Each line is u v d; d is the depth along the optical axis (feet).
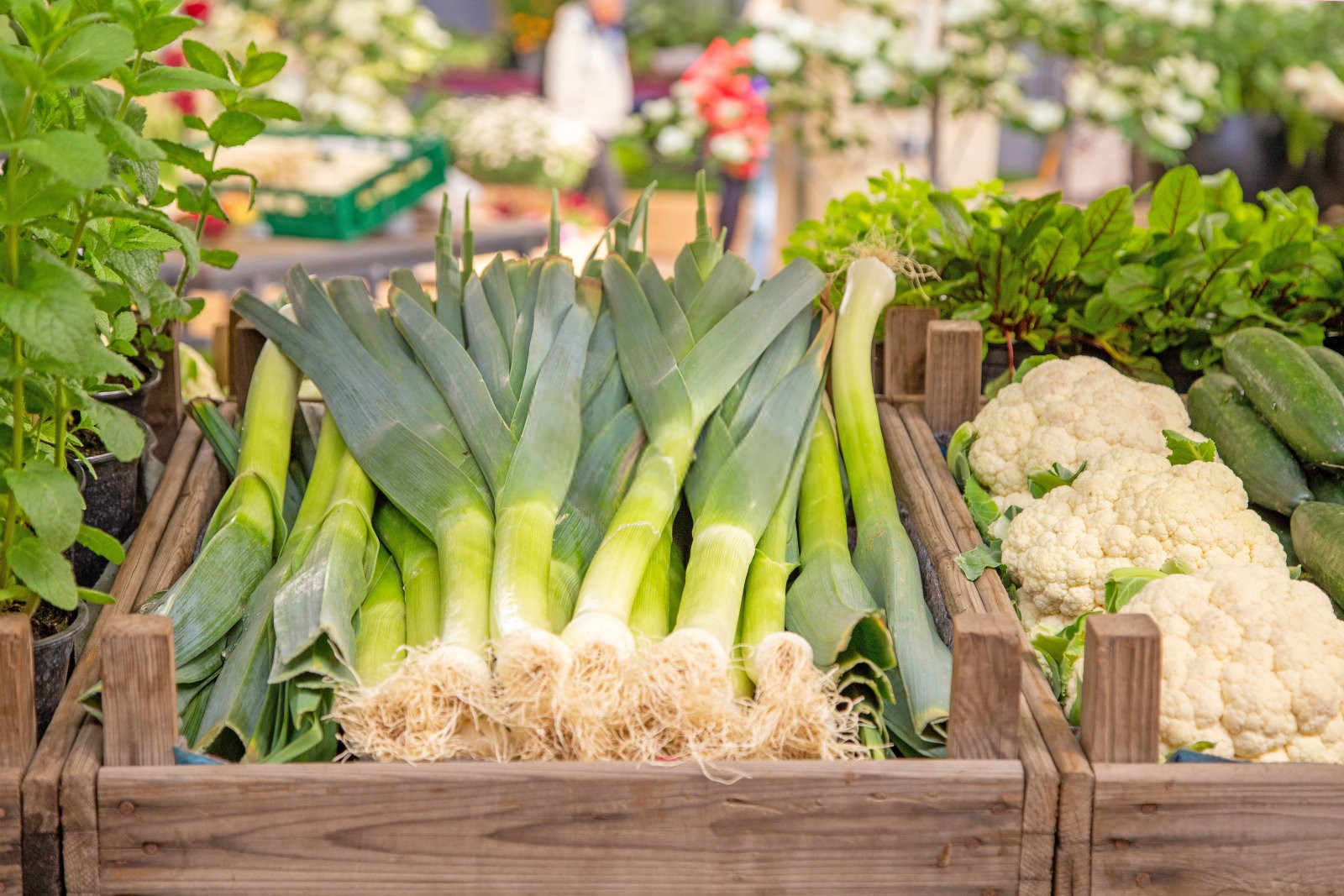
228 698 4.44
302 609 4.57
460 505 5.19
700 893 4.14
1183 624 4.69
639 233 6.98
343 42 21.17
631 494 5.22
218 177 5.61
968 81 14.78
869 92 14.55
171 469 6.30
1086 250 7.38
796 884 4.14
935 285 7.66
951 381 6.86
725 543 5.07
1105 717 4.14
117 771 4.00
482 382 5.67
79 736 4.18
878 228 7.66
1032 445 6.15
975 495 6.14
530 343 5.93
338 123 20.42
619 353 5.92
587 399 5.85
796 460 5.76
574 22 25.46
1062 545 5.29
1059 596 5.30
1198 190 7.34
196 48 5.28
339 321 6.07
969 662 4.12
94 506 5.77
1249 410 6.10
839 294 8.00
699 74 16.90
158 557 5.45
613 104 26.08
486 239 16.29
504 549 4.84
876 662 4.67
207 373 8.70
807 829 4.11
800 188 16.60
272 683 4.38
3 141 3.75
